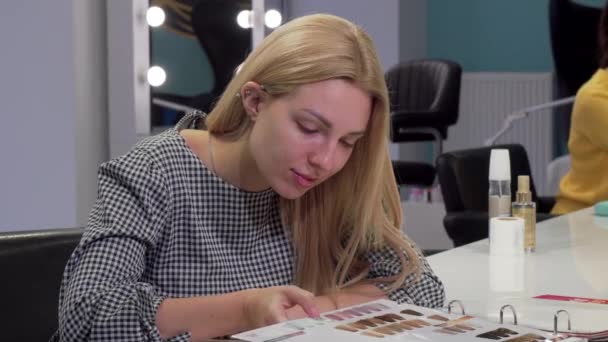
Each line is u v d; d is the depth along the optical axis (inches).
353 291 47.6
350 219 47.3
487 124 207.2
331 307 45.4
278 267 47.2
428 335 36.1
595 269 57.2
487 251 64.4
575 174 104.1
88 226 41.9
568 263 59.3
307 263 47.6
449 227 87.3
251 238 46.5
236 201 45.8
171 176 44.1
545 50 206.2
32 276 49.4
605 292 50.4
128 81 103.3
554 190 155.3
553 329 41.7
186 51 109.8
